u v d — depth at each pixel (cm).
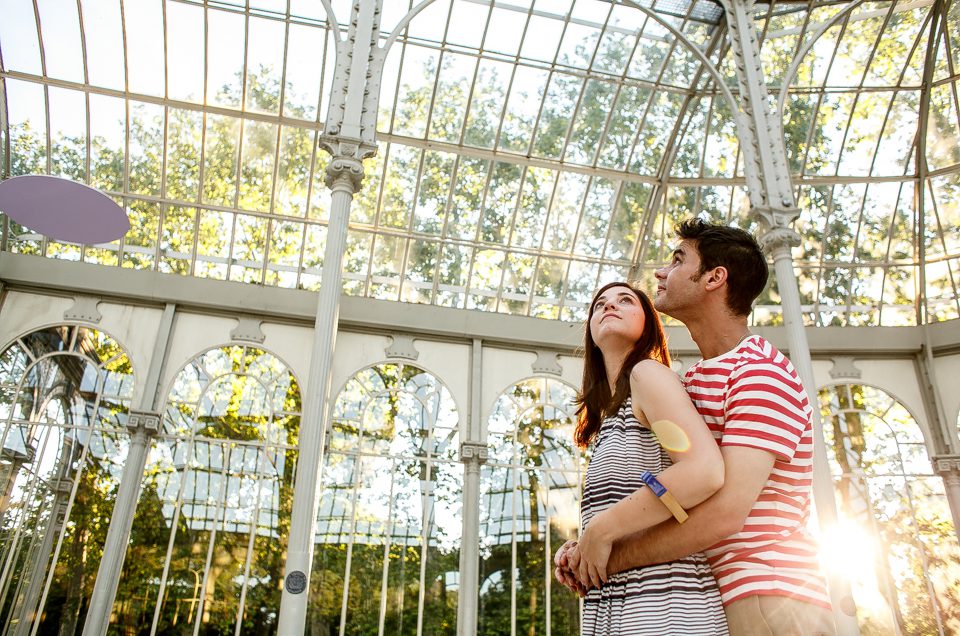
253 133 1773
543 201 1909
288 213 1838
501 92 1780
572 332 1883
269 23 1662
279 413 1669
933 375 1828
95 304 1681
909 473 1753
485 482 1698
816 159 1888
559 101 1808
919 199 1906
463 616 1545
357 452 1666
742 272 220
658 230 1956
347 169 1153
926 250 1931
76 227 1017
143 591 1449
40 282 1652
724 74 1789
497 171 1864
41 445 1538
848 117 1845
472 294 1927
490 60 1741
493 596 1592
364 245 1877
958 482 1712
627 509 173
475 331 1831
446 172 1852
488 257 1930
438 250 1905
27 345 1614
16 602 1409
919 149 1869
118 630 1405
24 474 1507
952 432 1762
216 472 1586
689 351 1841
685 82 1814
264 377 1698
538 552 1655
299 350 1739
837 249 1961
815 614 174
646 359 196
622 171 1902
